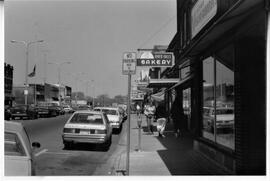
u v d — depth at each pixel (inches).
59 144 668.7
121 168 423.5
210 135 454.3
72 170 420.2
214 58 434.6
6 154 219.3
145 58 800.9
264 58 324.8
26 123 1229.7
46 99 3358.8
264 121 320.8
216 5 374.9
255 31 312.7
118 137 853.8
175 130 798.5
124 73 360.5
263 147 319.3
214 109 433.4
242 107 323.0
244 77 325.7
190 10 566.3
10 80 2659.9
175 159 483.8
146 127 1195.9
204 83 495.8
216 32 359.9
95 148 633.0
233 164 342.6
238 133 328.8
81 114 640.4
